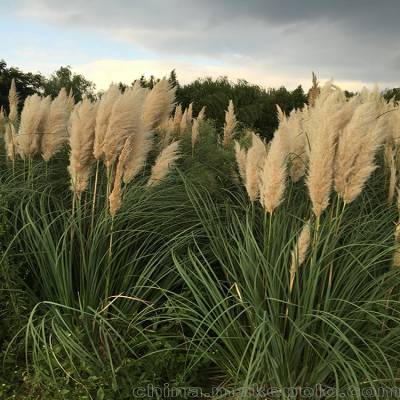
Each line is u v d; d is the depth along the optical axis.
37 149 5.38
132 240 4.52
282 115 6.25
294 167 4.86
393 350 3.64
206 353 3.70
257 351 3.42
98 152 4.39
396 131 5.57
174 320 4.04
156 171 4.84
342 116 3.93
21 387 3.79
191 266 4.31
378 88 6.65
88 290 4.07
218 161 6.99
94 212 4.71
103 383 3.53
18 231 4.28
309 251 4.02
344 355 3.43
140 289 4.06
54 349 3.57
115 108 4.22
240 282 4.09
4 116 7.96
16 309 3.92
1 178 5.29
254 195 4.54
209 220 4.61
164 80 6.04
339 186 3.96
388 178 5.49
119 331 3.90
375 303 3.79
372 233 4.36
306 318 3.57
